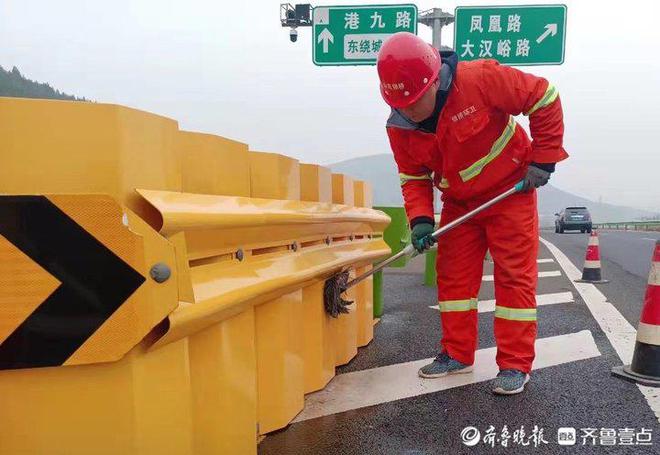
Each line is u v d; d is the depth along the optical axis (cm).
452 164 288
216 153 188
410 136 291
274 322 231
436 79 263
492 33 1127
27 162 129
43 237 127
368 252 378
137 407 138
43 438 132
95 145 132
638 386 290
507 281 293
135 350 138
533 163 281
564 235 2711
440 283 321
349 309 343
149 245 136
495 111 276
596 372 314
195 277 166
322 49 1152
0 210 125
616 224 4956
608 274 820
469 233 310
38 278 128
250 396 203
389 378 312
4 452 131
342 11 1141
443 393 285
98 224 130
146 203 143
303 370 267
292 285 235
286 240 249
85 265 130
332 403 271
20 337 128
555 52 1112
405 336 417
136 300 133
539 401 271
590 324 442
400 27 1130
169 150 157
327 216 291
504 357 292
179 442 153
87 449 135
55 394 133
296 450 219
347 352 339
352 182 383
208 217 162
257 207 207
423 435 234
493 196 299
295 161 263
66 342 130
